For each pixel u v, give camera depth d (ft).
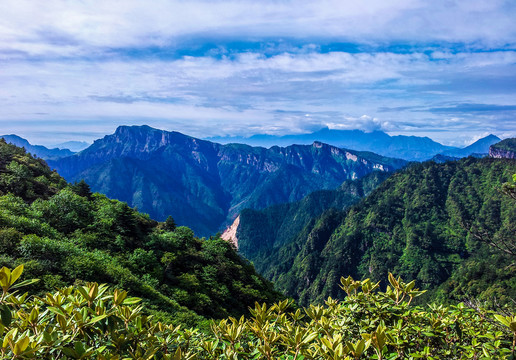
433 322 16.92
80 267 100.17
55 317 13.10
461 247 527.81
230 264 206.59
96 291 13.11
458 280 351.87
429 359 14.11
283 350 16.67
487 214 536.83
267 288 222.89
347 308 17.75
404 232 604.08
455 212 590.14
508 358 13.26
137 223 203.10
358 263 595.06
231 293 179.22
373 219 646.74
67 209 163.12
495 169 625.00
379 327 14.48
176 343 15.60
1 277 10.72
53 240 111.24
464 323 17.70
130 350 13.56
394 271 533.55
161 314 99.55
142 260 149.89
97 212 180.96
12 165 188.65
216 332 16.43
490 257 382.01
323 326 15.55
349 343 12.30
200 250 212.02
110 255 142.92
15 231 104.58
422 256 536.42
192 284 151.53
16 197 151.53
